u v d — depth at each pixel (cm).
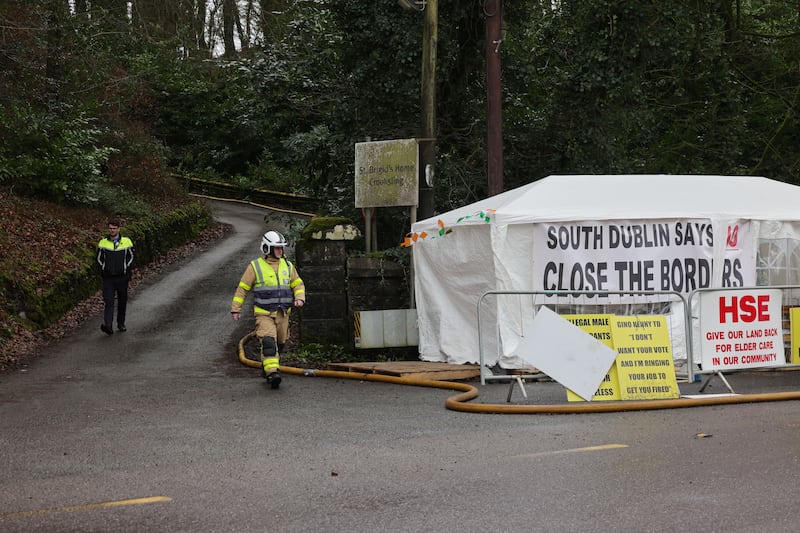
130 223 2456
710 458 654
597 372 929
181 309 1827
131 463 673
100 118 3027
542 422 830
